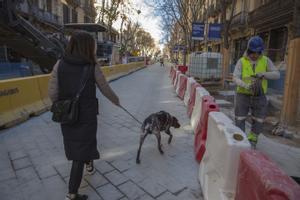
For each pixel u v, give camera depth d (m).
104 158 3.91
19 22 9.93
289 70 5.26
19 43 10.26
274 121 5.91
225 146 2.34
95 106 2.53
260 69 3.72
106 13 34.94
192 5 26.23
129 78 18.67
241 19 23.80
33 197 2.88
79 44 2.45
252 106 3.96
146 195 2.96
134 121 6.12
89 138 2.52
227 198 2.16
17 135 4.88
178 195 2.97
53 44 11.27
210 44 37.66
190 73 13.61
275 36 18.23
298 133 4.99
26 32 10.33
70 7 35.12
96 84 2.59
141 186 3.14
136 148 4.34
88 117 2.48
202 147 3.76
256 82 3.68
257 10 20.41
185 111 7.41
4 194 2.93
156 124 3.95
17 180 3.23
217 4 28.95
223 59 11.93
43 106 6.87
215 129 2.82
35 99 6.67
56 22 28.92
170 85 14.43
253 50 3.63
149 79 18.27
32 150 4.16
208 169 2.90
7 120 5.27
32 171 3.46
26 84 6.31
